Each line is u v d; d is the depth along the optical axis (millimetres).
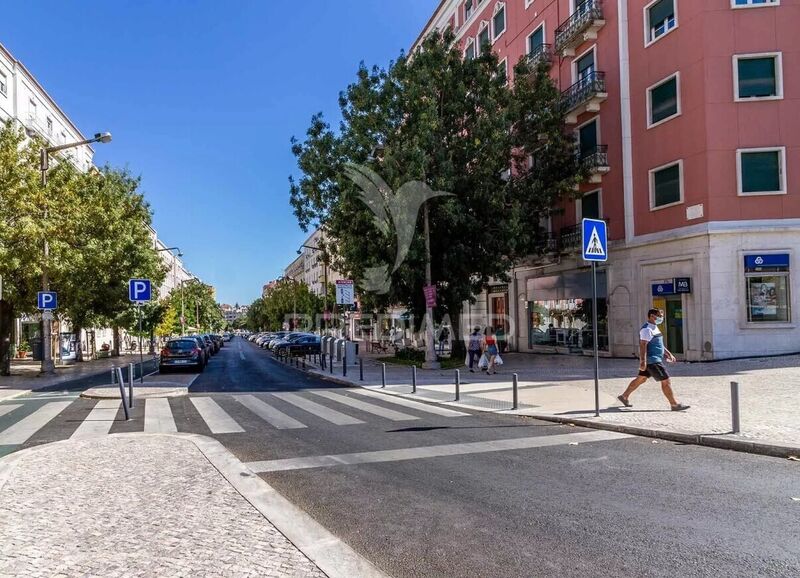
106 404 12625
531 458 6863
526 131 22672
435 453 7223
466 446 7617
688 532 4340
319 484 5887
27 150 20750
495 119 20188
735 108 17703
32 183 19109
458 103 20969
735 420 7516
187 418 10422
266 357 36375
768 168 17578
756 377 13062
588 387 13164
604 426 8633
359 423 9625
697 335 18047
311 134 22828
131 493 5520
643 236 20562
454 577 3668
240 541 4246
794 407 9305
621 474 6051
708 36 17891
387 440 8125
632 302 21078
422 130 18766
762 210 17438
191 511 4961
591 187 23406
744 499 5105
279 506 5121
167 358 22469
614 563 3818
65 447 7723
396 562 3916
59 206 20562
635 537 4266
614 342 21938
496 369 19109
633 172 21094
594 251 9680
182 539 4285
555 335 26266
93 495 5473
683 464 6422
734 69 17719
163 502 5227
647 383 13258
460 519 4766
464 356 24406
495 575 3684
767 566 3713
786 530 4332
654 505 5000
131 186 32844
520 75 22859
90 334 42250
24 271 20125
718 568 3701
